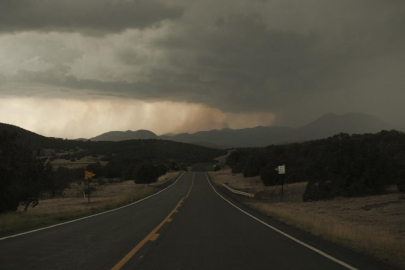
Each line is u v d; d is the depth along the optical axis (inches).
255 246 379.9
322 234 465.1
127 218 697.0
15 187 879.7
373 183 1355.8
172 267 277.9
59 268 273.7
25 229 530.3
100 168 4296.3
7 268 274.1
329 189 1456.7
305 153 2834.6
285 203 1409.9
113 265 283.9
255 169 3410.4
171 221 632.4
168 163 6195.9
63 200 1902.1
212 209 919.0
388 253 348.5
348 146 1439.5
